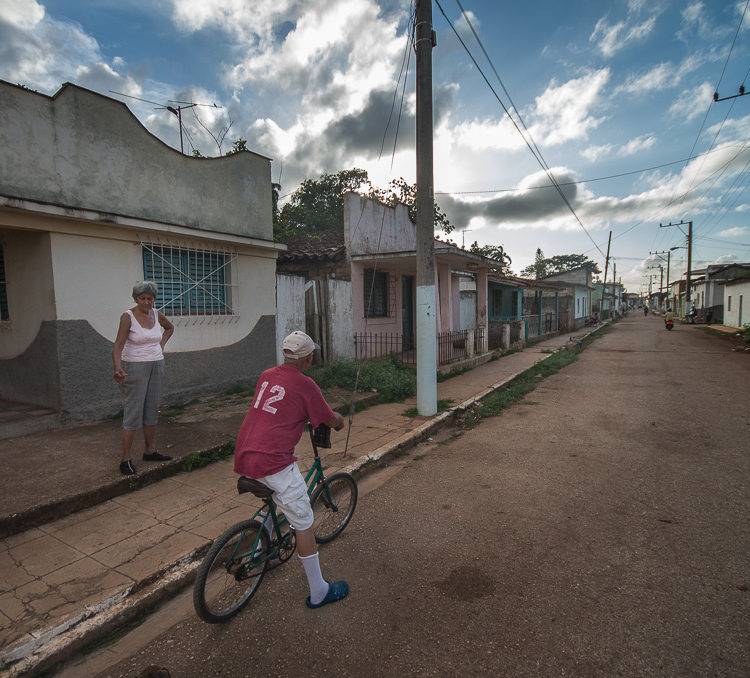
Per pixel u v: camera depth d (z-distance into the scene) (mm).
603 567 2979
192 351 6805
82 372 5461
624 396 8445
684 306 43781
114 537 3297
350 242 10516
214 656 2324
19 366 5695
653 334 24766
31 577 2824
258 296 7859
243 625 2547
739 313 25641
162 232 6133
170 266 6496
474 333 13500
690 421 6520
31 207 4688
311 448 5340
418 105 6695
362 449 5328
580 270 41094
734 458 4938
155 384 4277
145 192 6133
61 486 3791
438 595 2746
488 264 13438
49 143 5098
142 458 4445
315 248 11219
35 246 5277
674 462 4879
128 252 5914
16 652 2223
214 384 7152
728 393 8422
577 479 4492
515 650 2281
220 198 7223
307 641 2406
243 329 7605
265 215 8039
